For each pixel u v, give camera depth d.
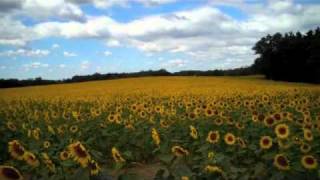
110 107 22.06
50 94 40.72
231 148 10.39
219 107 19.02
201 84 50.75
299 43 86.31
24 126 13.57
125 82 58.06
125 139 13.48
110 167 10.64
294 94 33.56
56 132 14.20
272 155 9.34
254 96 31.81
